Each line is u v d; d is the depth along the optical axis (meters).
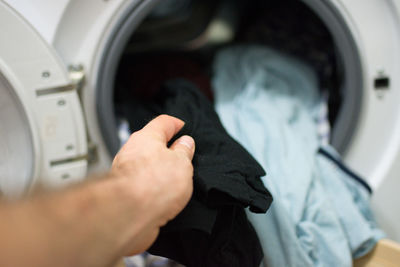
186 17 1.04
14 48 0.54
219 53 1.00
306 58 0.95
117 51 0.62
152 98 0.91
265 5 1.07
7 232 0.21
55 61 0.56
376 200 0.72
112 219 0.26
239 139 0.69
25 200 0.25
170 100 0.70
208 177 0.39
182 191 0.33
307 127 0.74
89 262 0.24
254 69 0.88
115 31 0.61
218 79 0.91
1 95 0.56
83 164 0.62
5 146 0.58
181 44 1.08
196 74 0.98
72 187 0.27
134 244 0.29
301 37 0.98
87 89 0.62
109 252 0.26
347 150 0.71
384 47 0.64
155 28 1.01
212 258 0.45
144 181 0.31
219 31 1.12
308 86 0.85
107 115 0.64
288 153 0.64
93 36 0.60
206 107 0.62
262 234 0.51
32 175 0.58
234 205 0.43
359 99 0.67
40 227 0.22
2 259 0.20
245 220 0.46
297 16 1.00
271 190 0.53
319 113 0.80
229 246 0.46
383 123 0.69
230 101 0.83
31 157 0.58
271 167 0.62
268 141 0.66
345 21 0.63
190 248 0.45
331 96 0.84
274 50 0.93
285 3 1.02
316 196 0.58
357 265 0.58
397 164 0.69
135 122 0.68
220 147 0.49
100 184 0.28
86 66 0.61
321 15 0.64
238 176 0.42
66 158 0.61
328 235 0.54
